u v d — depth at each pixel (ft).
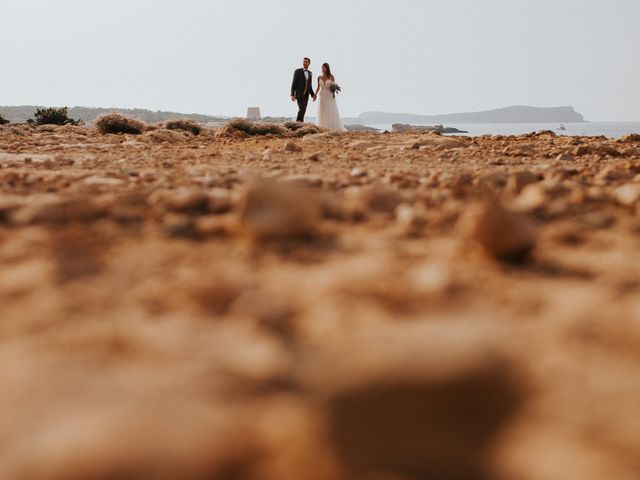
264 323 4.93
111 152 27.35
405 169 18.76
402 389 2.39
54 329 4.78
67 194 11.32
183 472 2.18
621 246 7.90
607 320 5.05
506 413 2.45
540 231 8.59
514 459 2.49
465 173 14.17
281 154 26.40
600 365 4.12
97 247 7.72
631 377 3.90
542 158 24.31
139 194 10.22
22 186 12.60
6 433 2.52
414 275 6.17
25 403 2.78
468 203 10.71
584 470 2.62
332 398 2.43
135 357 4.05
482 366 2.43
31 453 2.21
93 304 5.46
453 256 7.22
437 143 33.14
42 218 8.91
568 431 3.07
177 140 40.65
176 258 7.22
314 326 4.87
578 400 3.52
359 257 7.21
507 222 6.97
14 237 8.04
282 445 2.62
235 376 3.57
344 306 5.36
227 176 14.66
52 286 5.98
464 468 2.36
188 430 2.32
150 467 2.15
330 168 19.24
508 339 2.81
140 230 8.66
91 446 2.16
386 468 2.37
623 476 2.58
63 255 7.22
